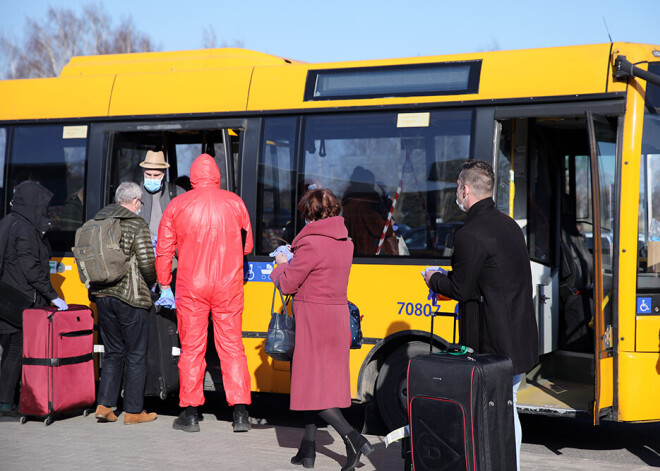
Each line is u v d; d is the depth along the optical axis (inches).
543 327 293.9
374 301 282.4
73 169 332.2
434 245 277.4
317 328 227.6
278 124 301.7
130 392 289.4
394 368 281.6
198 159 280.2
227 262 274.2
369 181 287.6
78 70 347.9
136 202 290.0
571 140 321.4
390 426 281.7
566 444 279.4
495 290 194.4
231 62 322.7
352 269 285.6
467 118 275.9
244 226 280.1
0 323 298.2
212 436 271.4
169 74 323.3
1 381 300.5
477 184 199.3
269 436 272.7
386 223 284.2
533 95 266.1
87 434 273.7
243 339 301.0
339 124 293.3
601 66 258.4
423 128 281.6
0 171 343.3
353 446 225.0
